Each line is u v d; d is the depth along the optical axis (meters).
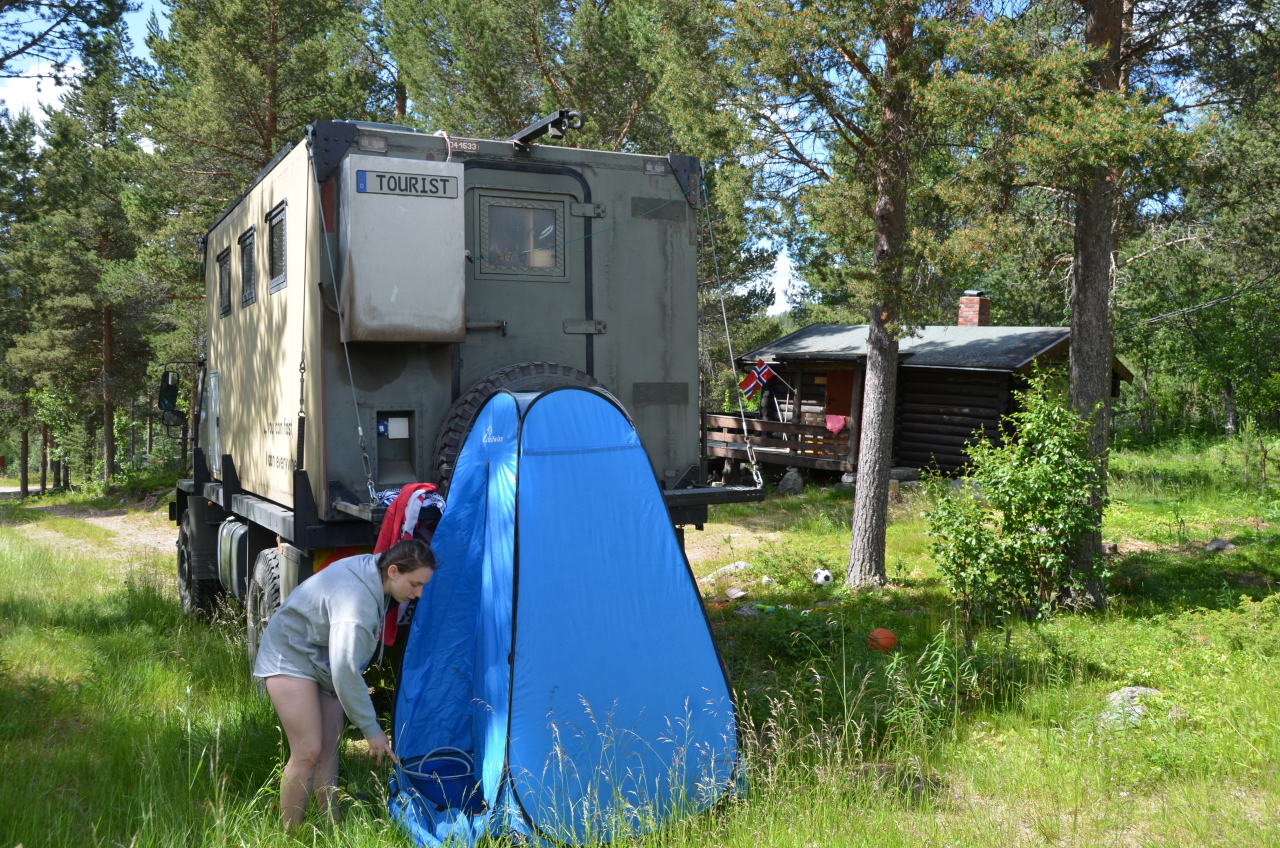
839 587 9.17
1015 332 20.34
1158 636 6.68
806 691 5.59
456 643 4.53
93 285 31.75
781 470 21.67
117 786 4.13
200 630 7.59
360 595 3.71
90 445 41.28
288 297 5.78
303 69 19.39
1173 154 7.07
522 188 5.71
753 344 30.47
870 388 9.38
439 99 19.81
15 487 57.31
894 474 18.56
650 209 6.08
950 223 8.86
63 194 23.47
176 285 21.97
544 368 5.51
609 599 4.29
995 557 7.50
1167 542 11.12
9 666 5.94
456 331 5.16
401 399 5.34
